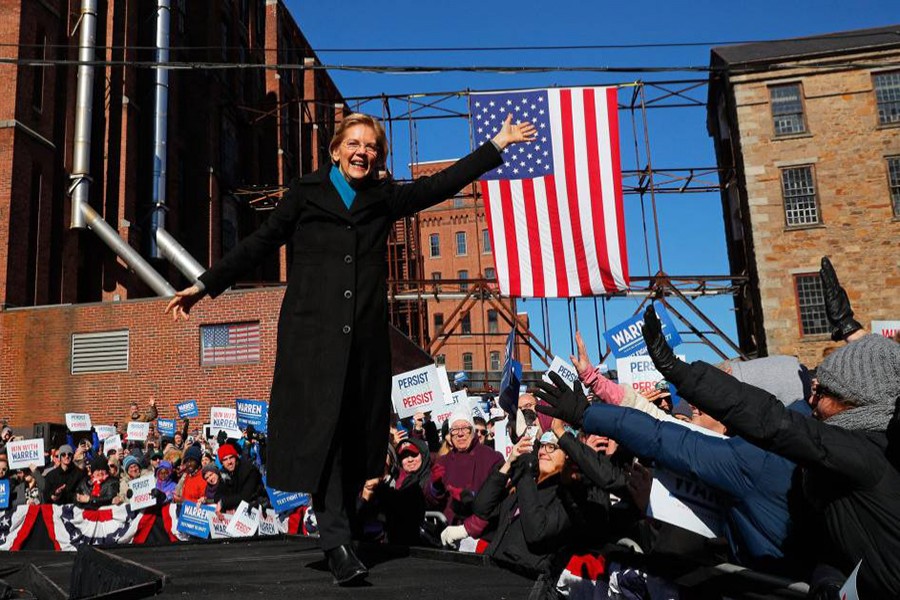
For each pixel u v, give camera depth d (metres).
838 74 30.23
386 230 3.56
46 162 23.27
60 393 21.34
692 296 29.20
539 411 2.96
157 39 29.33
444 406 12.57
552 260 21.34
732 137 31.33
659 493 3.03
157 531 10.59
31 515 11.04
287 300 3.49
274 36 41.66
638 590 3.27
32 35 23.02
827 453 2.17
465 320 67.00
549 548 3.76
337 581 3.17
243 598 2.83
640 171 28.58
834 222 29.31
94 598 2.76
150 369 21.16
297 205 3.54
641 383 9.76
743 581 2.55
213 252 31.86
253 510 9.89
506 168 21.28
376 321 3.47
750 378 3.43
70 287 24.16
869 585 2.18
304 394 3.29
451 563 4.18
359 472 3.46
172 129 30.48
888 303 28.55
